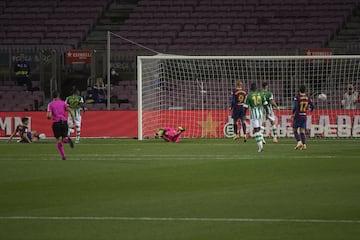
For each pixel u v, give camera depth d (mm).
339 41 140375
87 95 123688
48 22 147250
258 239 36781
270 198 49125
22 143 101312
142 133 109562
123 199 49406
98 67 133000
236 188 54031
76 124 101875
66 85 133125
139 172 64562
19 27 146125
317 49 129250
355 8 148750
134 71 132875
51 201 48875
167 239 36938
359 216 42500
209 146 92250
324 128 108688
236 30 143375
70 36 143250
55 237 37750
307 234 37844
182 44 140250
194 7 149625
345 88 116188
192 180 58906
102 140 105500
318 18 145250
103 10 152125
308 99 86625
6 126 111375
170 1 151375
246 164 70125
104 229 39531
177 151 85125
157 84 113688
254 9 148125
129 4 154750
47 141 105625
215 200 48531
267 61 124625
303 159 74562
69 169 67375
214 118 110250
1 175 63125
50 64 133750
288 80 120938
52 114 76812
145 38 142125
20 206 46969
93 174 63406
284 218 42031
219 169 66250
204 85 119062
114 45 140250
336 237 37094
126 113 110812
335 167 67125
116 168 67875
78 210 45250
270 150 85812
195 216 42875
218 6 149375
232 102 100062
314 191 52000
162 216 42969
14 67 134625
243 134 100625
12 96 128250
